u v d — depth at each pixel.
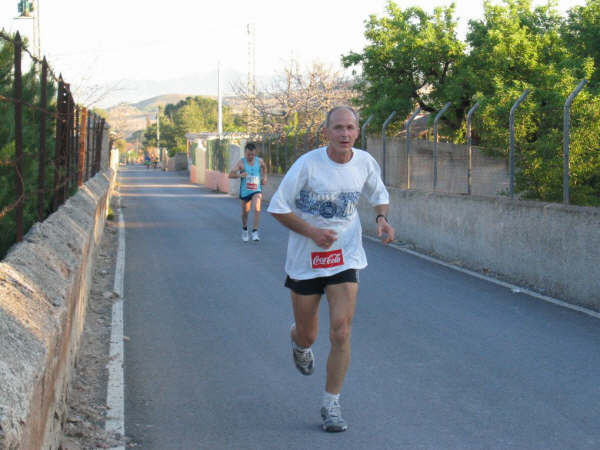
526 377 5.48
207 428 4.48
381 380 5.43
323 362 5.87
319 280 4.46
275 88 37.31
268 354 6.14
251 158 13.91
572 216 8.28
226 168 34.25
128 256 11.95
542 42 20.55
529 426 4.48
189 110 104.44
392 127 22.80
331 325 4.41
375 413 4.74
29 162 6.20
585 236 8.04
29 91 6.68
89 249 8.02
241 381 5.42
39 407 3.04
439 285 9.28
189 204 25.30
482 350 6.23
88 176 15.23
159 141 108.44
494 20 21.08
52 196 7.94
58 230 6.50
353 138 4.36
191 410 4.81
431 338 6.64
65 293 4.57
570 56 19.58
